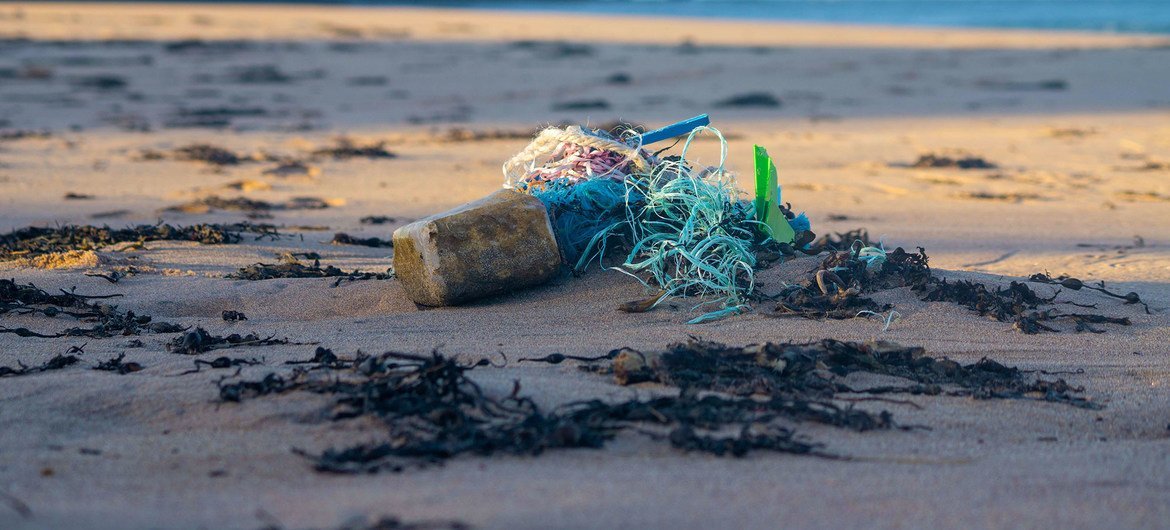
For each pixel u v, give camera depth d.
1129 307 5.41
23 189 10.68
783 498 2.90
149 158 13.23
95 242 7.02
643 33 46.31
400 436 3.29
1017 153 14.23
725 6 94.75
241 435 3.36
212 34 40.75
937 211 9.63
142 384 3.81
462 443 3.21
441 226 5.09
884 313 5.08
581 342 4.63
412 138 16.05
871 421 3.57
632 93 23.67
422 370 3.68
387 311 5.33
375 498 2.81
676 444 3.28
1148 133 16.33
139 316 5.29
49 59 29.38
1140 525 2.79
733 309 5.08
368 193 10.67
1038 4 93.31
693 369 4.02
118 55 31.02
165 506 2.76
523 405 3.63
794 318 5.03
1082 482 3.10
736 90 24.20
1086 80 25.83
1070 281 5.64
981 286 5.30
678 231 5.46
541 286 5.42
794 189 11.11
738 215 5.66
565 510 2.74
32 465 3.07
